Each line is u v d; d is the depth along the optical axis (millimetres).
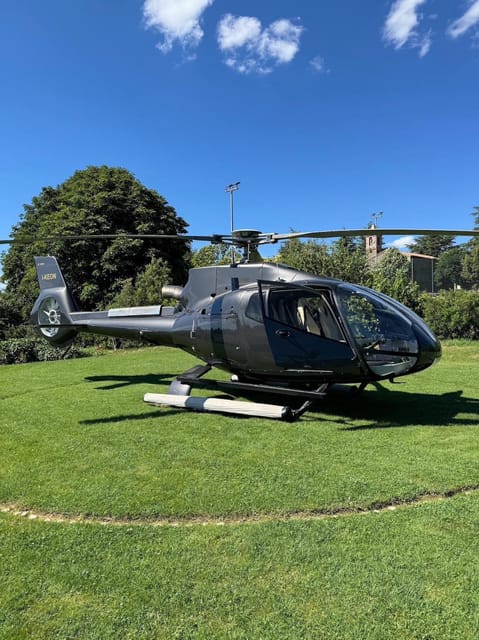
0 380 9453
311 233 6023
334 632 2271
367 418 6059
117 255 22000
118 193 22828
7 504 3703
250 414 6070
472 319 15359
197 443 5105
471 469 4207
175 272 24953
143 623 2365
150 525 3322
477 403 6848
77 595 2578
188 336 7078
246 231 6578
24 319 22859
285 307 5969
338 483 3914
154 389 8305
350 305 5668
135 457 4688
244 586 2613
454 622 2318
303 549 2945
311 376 5832
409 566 2748
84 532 3223
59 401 7340
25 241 6875
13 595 2582
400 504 3598
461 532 3117
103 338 16422
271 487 3863
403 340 5531
